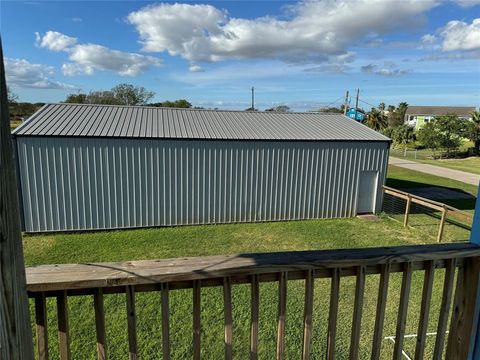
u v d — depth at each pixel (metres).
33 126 8.57
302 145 9.89
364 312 4.59
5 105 0.80
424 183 16.61
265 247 7.79
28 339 0.93
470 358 1.68
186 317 4.40
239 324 4.26
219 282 1.42
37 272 1.29
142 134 8.88
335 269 1.51
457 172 20.50
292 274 1.48
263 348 3.76
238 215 9.81
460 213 7.72
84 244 7.81
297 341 3.91
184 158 9.13
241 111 12.30
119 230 8.98
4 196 0.80
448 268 1.64
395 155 29.27
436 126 29.58
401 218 10.45
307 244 8.02
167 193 9.20
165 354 1.39
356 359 1.63
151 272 1.32
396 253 1.56
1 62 0.78
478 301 1.64
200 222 9.58
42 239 8.18
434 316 4.48
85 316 4.37
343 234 8.80
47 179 8.39
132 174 8.87
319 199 10.34
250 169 9.66
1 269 0.80
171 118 10.52
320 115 12.99
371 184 10.77
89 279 1.26
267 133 10.08
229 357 1.45
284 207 10.11
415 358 1.74
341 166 10.33
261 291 5.09
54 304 4.60
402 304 1.63
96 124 9.20
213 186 9.48
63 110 10.02
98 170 8.65
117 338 3.95
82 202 8.69
